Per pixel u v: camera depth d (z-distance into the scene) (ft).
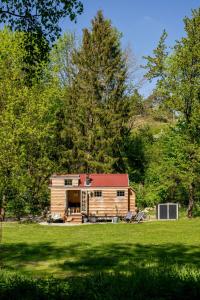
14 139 104.17
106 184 157.79
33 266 70.74
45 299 32.17
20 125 116.26
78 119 189.37
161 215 151.74
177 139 165.27
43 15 41.57
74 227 130.52
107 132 187.42
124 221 151.12
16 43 131.44
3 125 112.37
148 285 34.09
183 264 67.41
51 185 156.56
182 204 179.63
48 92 152.46
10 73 127.65
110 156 190.70
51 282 37.01
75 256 79.71
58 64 200.85
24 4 41.24
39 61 45.47
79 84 191.62
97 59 192.34
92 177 161.79
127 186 157.17
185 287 32.91
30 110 127.75
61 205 155.94
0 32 145.18
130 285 34.37
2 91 124.67
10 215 152.25
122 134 193.26
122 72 192.95
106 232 116.57
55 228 127.75
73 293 32.81
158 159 193.16
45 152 149.38
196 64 146.00
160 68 150.10
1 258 78.23
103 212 156.35
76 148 190.08
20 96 125.08
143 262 70.08
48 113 159.53
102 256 78.69
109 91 194.59
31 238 105.29
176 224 131.54
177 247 87.66
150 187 180.65
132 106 194.59
